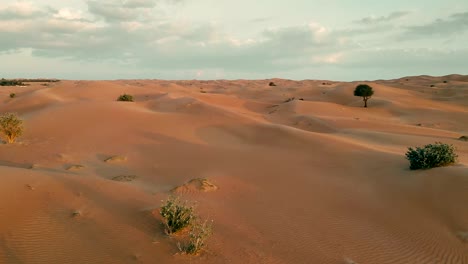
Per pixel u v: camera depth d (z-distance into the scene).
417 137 34.03
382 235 11.02
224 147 25.23
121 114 35.00
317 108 64.00
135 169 19.20
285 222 11.91
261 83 192.62
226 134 30.14
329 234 11.06
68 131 28.22
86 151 22.98
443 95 95.81
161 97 63.09
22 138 25.83
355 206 13.45
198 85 158.88
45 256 8.87
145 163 20.50
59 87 64.75
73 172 17.73
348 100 85.88
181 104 46.28
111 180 15.71
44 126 29.55
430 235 10.91
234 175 17.67
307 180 16.95
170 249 9.60
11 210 11.02
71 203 12.29
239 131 30.78
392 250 10.07
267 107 73.50
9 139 24.58
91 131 28.44
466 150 27.66
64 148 23.45
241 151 23.97
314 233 11.12
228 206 13.28
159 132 29.19
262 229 11.30
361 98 83.88
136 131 29.14
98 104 39.03
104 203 12.57
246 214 12.52
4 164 19.27
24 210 11.20
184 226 10.66
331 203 13.79
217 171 18.45
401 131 40.50
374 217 12.40
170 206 10.90
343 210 13.07
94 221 11.02
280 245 10.22
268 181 16.75
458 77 173.00
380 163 19.78
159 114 36.94
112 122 31.78
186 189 14.86
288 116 53.97
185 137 28.22
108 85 71.50
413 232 11.16
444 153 16.81
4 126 24.08
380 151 23.64
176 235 10.41
